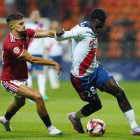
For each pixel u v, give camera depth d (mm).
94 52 20641
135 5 79688
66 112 33312
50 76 56656
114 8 79000
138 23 76500
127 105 20672
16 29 19984
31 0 76750
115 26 75188
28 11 76625
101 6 78812
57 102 41000
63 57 67562
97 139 18922
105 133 22031
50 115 31281
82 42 20359
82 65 20688
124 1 79875
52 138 19094
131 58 69188
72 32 20078
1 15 77625
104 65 68188
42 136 20031
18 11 76938
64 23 76438
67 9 77000
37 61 19797
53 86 56750
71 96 47281
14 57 20266
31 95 19969
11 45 19891
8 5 77562
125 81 66500
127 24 76188
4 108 36062
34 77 67812
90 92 21109
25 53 19891
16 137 19672
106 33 72250
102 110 34844
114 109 35625
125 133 22172
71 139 18766
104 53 70062
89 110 22000
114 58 69062
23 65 20984
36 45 40562
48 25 63219
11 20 20000
